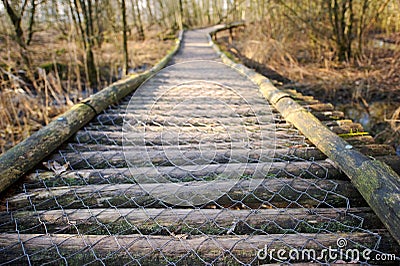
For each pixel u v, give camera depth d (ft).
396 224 4.71
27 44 28.86
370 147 7.97
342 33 27.09
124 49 26.68
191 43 41.04
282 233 5.18
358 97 19.94
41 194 6.22
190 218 5.49
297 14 29.66
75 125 9.11
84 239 5.03
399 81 20.63
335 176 6.65
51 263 4.70
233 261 4.64
